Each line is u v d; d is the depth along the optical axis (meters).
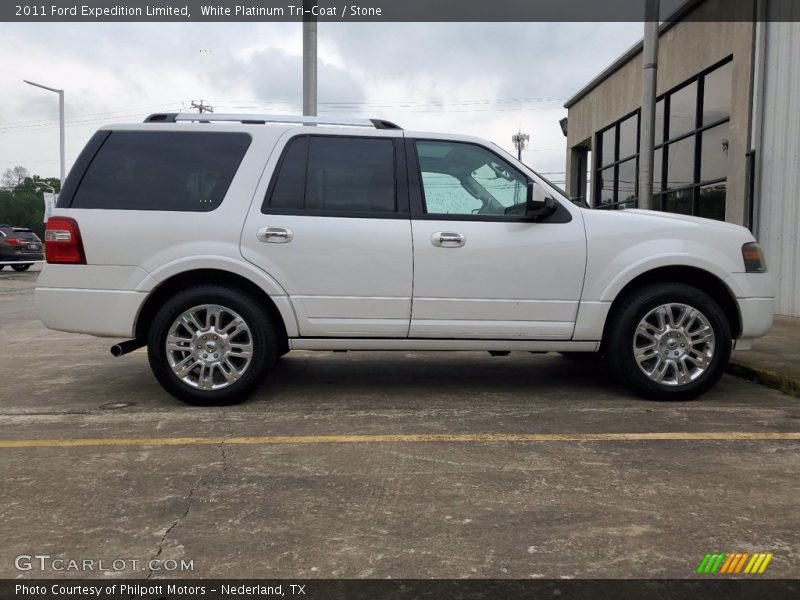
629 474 3.50
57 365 6.57
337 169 4.84
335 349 4.89
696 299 4.87
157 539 2.75
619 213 4.97
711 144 11.73
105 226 4.63
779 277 9.70
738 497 3.20
